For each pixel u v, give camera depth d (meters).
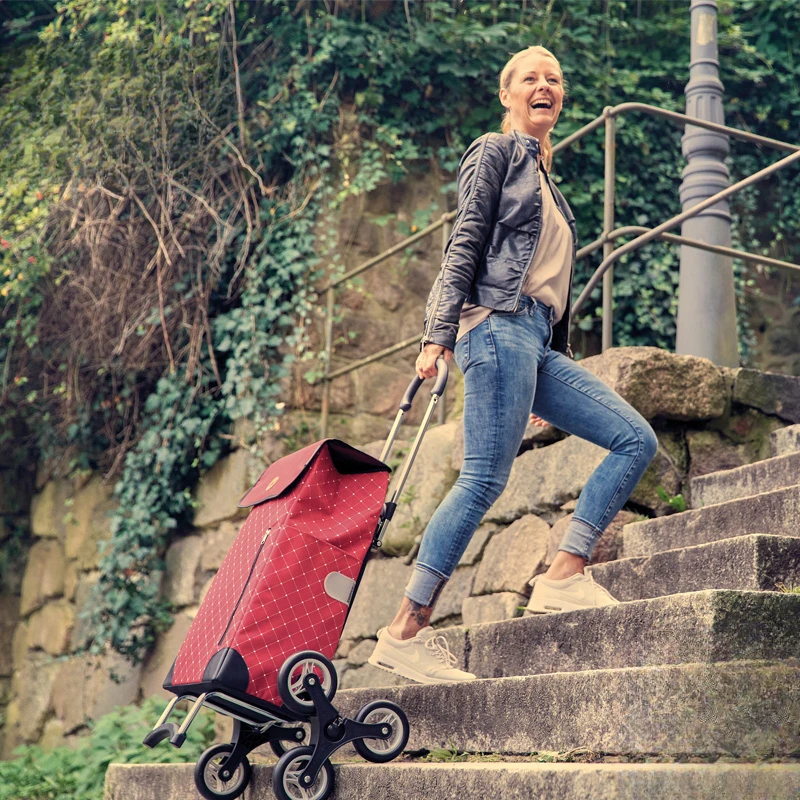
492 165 2.67
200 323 6.03
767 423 3.99
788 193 7.04
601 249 6.42
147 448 6.11
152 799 2.94
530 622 2.71
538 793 1.79
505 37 6.54
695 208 4.27
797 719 1.88
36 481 7.75
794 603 2.15
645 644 2.27
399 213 6.23
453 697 2.50
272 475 2.58
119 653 6.13
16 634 7.58
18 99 6.30
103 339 6.39
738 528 3.04
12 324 6.74
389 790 2.14
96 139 6.02
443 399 5.51
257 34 6.32
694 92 5.27
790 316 6.86
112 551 6.10
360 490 2.43
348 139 6.14
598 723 2.05
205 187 6.14
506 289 2.59
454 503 2.54
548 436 3.96
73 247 6.36
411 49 6.31
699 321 4.96
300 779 2.20
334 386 5.90
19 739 7.14
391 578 4.58
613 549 3.55
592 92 6.70
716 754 1.83
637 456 2.66
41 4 7.01
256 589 2.24
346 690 2.95
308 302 5.89
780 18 7.22
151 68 6.06
